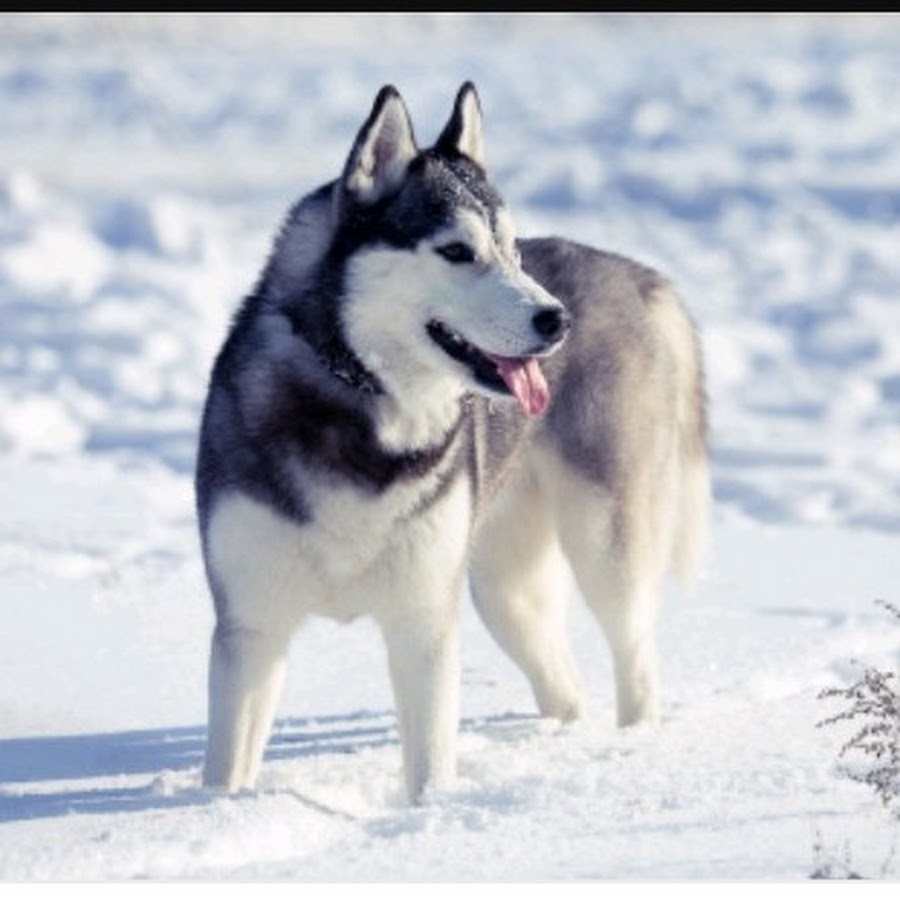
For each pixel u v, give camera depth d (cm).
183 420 2827
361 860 845
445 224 1009
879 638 1526
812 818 889
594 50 12975
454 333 1017
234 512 1024
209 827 896
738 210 5538
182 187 6203
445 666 1055
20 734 1190
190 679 1337
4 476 2295
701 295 4203
